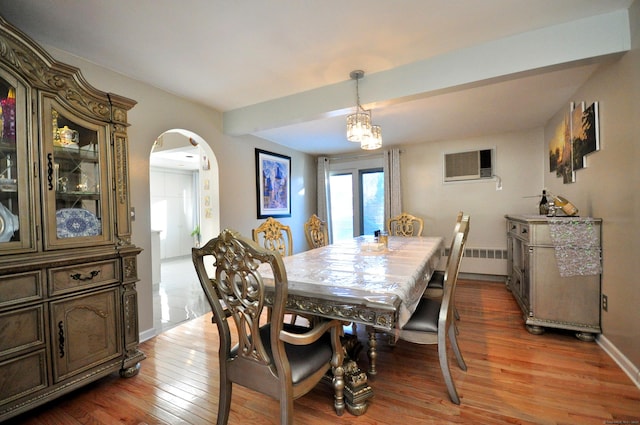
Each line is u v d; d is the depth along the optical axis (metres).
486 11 1.67
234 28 1.78
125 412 1.57
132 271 1.98
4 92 1.50
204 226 3.52
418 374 1.87
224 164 3.40
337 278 1.59
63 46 1.95
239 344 1.26
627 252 1.83
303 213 5.21
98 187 1.88
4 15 1.61
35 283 1.52
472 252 4.37
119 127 1.98
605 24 1.73
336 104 2.56
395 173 4.75
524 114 3.35
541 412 1.49
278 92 2.75
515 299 3.32
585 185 2.46
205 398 1.69
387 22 1.75
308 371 1.29
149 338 2.48
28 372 1.49
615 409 1.50
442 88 2.13
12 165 1.52
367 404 1.58
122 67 2.24
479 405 1.55
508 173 4.15
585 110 2.42
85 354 1.71
